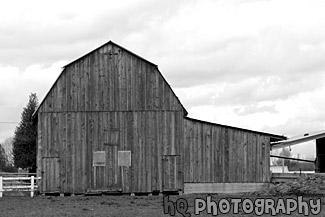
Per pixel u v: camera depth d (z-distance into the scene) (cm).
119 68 4225
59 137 4175
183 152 4184
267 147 4219
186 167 4181
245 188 4181
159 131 4197
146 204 3431
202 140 4200
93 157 4162
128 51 4225
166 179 4166
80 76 4216
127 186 4150
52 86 4206
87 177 4150
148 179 4159
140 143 4184
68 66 4222
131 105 4209
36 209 3164
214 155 4194
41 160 4153
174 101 4212
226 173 4188
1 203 3553
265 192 3991
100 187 4141
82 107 4200
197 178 4178
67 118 4188
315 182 3997
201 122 4212
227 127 4216
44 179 4138
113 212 2966
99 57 4231
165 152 4184
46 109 4194
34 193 4150
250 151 4209
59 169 4150
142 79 4222
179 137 4194
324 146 4719
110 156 4172
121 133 4188
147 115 4203
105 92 4209
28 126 7125
